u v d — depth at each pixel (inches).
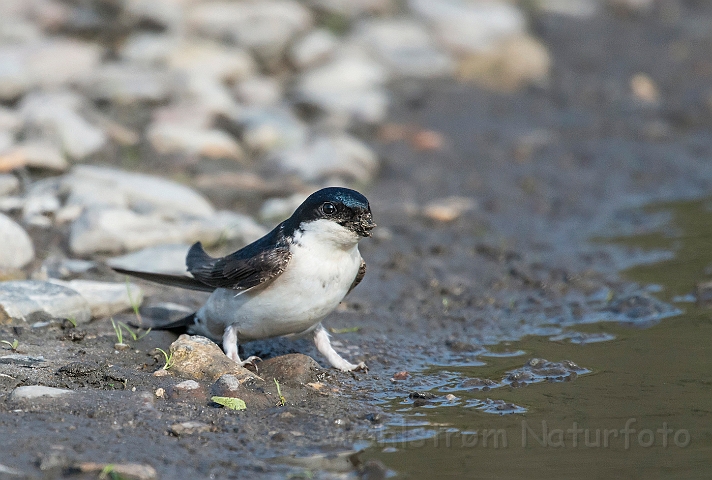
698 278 513.7
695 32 1085.8
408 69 895.1
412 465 296.2
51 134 609.9
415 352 414.3
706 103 881.5
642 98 905.5
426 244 565.6
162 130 657.6
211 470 285.4
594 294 497.7
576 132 818.2
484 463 298.0
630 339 430.3
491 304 482.3
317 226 346.6
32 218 514.6
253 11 873.5
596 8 1141.7
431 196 659.4
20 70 682.8
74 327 398.3
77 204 526.6
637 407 347.9
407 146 748.0
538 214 641.6
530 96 895.1
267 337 376.2
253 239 524.7
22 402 317.7
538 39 1037.8
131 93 703.1
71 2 829.2
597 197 679.1
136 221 506.3
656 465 297.1
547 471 293.7
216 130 698.8
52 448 287.9
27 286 410.9
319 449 306.3
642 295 477.7
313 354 407.2
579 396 359.9
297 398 347.6
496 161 739.4
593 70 967.6
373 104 787.4
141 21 804.6
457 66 924.0
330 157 670.5
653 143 796.6
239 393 338.6
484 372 389.1
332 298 357.7
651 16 1138.0
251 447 304.5
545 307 479.2
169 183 570.3
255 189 611.5
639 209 653.9
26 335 385.4
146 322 418.9
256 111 719.7
